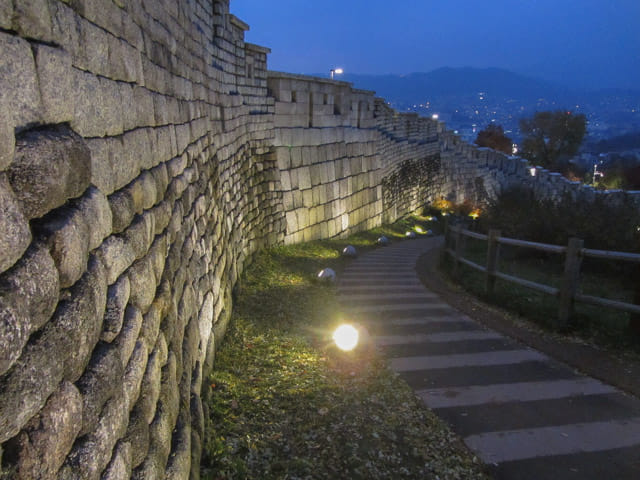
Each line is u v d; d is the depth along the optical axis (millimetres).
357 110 14914
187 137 3992
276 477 2826
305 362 4426
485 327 5406
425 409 3600
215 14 6746
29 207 1164
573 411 3531
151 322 2172
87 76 1703
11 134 1102
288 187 11266
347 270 9398
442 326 5449
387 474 2887
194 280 3572
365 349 4688
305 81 11594
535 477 2855
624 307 4508
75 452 1283
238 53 8352
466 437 3244
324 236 13242
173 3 3711
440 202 24203
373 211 16766
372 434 3273
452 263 8531
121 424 1617
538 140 49094
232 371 4141
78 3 1662
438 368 4305
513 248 9125
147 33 2771
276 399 3713
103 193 1744
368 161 16000
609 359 4312
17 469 985
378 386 3963
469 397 3770
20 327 1014
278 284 7434
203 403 3320
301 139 11719
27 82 1219
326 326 5523
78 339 1329
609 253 4578
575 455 3031
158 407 2145
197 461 2635
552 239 8539
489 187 30344
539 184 31906
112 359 1587
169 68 3410
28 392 1042
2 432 950
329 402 3688
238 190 7867
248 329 5172
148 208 2402
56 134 1360
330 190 13359
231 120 7512
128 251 1908
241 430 3260
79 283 1404
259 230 9664
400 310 6145
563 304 4973
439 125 24906
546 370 4223
